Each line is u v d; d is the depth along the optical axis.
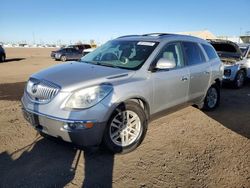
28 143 4.33
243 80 10.41
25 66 19.27
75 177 3.41
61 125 3.52
